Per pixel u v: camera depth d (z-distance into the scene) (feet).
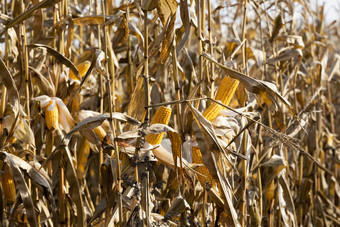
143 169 9.33
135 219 9.20
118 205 10.00
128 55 16.60
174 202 9.85
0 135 10.86
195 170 10.21
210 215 12.17
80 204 11.39
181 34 11.73
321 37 23.45
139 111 10.53
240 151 13.83
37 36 13.10
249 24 24.50
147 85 9.07
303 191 18.71
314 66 22.30
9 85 10.45
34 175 10.87
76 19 13.12
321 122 19.90
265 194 16.38
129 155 9.63
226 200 9.55
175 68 10.19
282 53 17.06
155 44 10.20
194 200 10.85
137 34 13.62
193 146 10.47
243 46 13.50
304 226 19.06
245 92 12.47
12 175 10.99
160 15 9.66
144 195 9.20
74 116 12.44
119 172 9.31
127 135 9.04
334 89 29.25
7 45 11.08
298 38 16.58
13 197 11.10
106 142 11.10
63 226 12.08
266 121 16.94
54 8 12.71
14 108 10.55
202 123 9.34
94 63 10.85
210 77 12.17
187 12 10.14
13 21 10.78
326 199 19.98
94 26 17.49
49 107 11.39
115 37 16.61
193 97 11.12
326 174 22.24
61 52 12.65
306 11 22.67
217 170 9.34
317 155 19.12
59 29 12.62
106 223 10.40
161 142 10.48
